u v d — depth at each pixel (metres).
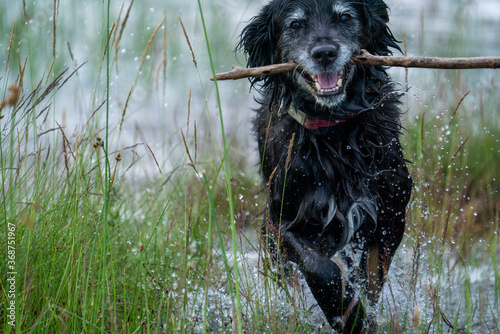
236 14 10.31
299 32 3.34
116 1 9.07
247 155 5.50
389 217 3.42
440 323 3.19
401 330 3.02
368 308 3.28
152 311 2.88
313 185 3.35
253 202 4.74
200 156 5.12
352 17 3.31
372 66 3.34
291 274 3.32
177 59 8.50
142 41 8.23
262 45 3.63
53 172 3.24
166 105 6.85
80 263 2.75
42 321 2.49
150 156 5.31
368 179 3.33
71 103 7.06
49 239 2.84
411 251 3.84
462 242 3.91
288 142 3.39
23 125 3.39
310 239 3.49
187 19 9.48
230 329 3.01
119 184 4.11
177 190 4.35
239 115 6.89
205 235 3.89
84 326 2.39
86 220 3.02
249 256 4.08
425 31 9.07
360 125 3.31
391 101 3.49
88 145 3.58
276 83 3.52
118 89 7.38
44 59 7.45
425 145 4.68
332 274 3.09
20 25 7.28
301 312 3.11
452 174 4.80
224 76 2.99
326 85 3.18
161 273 3.26
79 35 8.96
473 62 2.79
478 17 11.28
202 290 3.30
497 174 5.05
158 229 3.93
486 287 3.54
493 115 5.82
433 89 5.92
